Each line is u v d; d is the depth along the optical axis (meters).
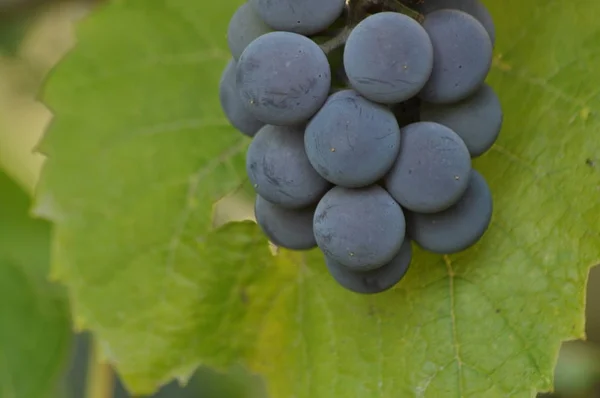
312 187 0.40
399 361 0.44
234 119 0.42
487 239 0.43
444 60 0.40
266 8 0.40
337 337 0.45
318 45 0.40
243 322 0.46
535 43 0.43
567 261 0.42
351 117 0.39
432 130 0.40
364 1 0.40
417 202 0.40
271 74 0.39
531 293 0.43
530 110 0.43
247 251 0.46
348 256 0.40
